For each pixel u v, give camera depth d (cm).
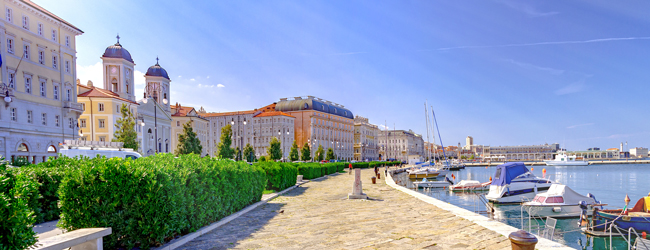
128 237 795
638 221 1789
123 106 4481
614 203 3512
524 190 3250
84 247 695
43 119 4481
